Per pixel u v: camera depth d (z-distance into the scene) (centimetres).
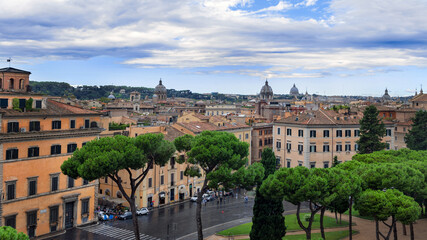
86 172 5341
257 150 14062
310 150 11025
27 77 7931
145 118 17812
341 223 7694
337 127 11269
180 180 10156
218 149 5931
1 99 6550
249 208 9381
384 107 15800
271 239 6056
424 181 6275
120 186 6028
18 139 6444
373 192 5262
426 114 11606
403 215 4997
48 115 6938
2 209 6222
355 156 8225
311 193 5038
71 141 7375
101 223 7900
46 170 6931
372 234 6938
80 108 8031
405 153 8431
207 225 7869
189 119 13700
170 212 8938
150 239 6925
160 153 6238
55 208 7106
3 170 6244
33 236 6719
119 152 5734
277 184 5206
